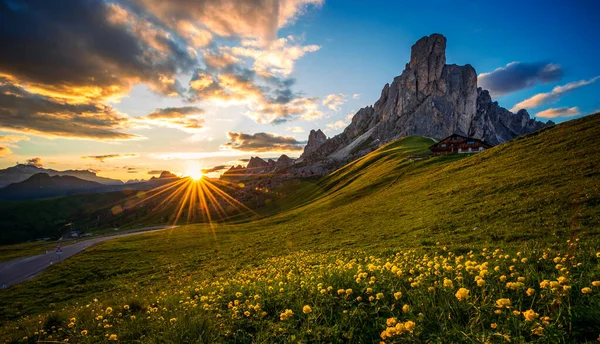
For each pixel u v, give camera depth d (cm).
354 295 670
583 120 4125
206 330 616
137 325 785
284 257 2819
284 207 11719
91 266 4800
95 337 785
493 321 430
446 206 2948
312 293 712
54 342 848
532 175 2856
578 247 1097
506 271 723
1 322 2795
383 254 1891
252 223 8275
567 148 3300
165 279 3338
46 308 2986
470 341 382
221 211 17412
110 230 18300
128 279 3728
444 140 9506
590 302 438
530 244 1445
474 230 2048
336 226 3944
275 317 641
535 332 356
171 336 610
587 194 1975
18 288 4044
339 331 521
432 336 424
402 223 2947
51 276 4512
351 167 12238
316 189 11862
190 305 905
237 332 597
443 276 663
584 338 374
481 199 2755
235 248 4512
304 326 554
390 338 425
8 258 7425
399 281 671
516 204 2280
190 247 5581
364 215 4053
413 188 4616
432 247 1830
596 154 2750
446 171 4819
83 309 1403
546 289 466
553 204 2034
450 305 490
